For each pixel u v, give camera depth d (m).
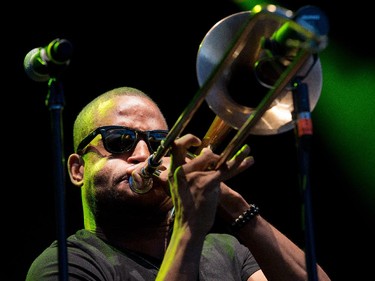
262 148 5.50
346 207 5.55
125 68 5.13
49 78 2.51
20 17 4.88
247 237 3.08
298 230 5.45
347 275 5.50
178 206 2.72
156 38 5.18
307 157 2.25
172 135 2.68
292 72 2.21
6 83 4.91
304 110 2.27
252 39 2.52
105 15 5.06
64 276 2.33
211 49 2.52
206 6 5.16
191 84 5.22
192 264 2.66
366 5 5.25
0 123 4.95
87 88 5.04
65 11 4.96
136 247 3.18
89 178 3.26
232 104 2.58
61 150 2.42
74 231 4.96
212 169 2.74
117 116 3.29
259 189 5.48
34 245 4.95
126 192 3.13
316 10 2.01
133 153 3.21
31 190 4.99
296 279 3.06
